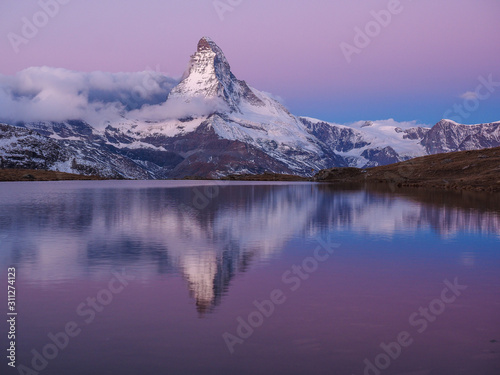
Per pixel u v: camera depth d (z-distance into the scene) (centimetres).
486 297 2089
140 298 2052
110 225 4741
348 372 1357
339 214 5878
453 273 2562
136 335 1617
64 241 3662
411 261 2884
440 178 16762
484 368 1384
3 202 8275
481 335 1630
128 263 2811
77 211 6369
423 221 5006
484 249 3316
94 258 2961
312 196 10100
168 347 1520
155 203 8081
